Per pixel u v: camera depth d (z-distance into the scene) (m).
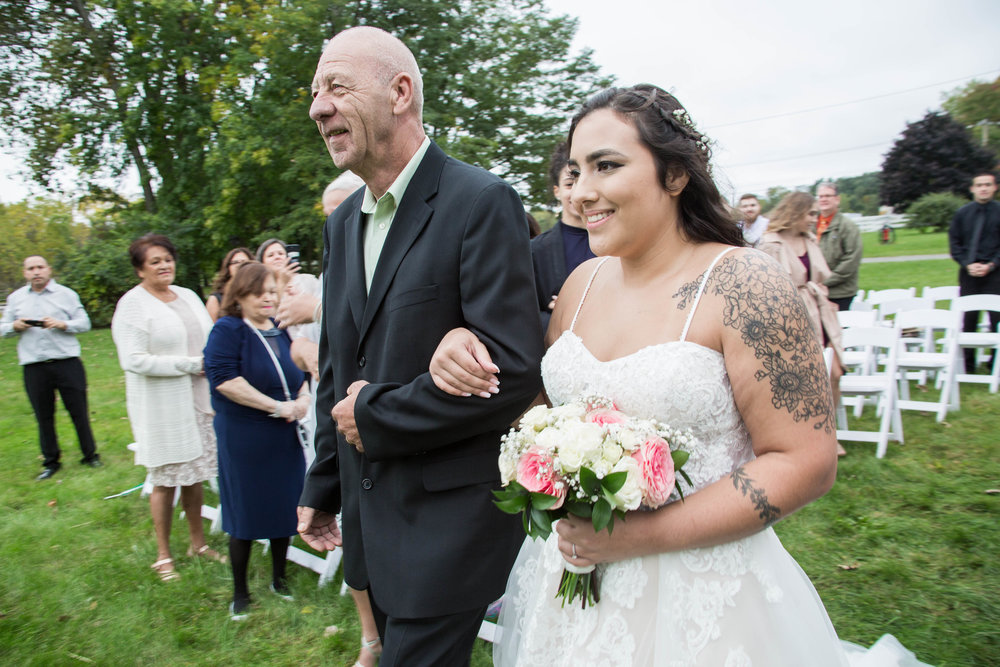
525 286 1.70
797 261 5.06
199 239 18.62
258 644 3.16
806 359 1.28
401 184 1.79
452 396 1.59
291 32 15.52
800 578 1.51
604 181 1.39
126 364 3.78
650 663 1.38
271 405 3.27
